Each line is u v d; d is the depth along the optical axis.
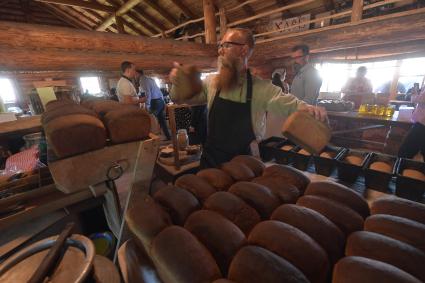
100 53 2.75
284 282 0.40
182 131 1.99
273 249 0.48
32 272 0.63
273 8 4.34
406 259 0.44
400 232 0.51
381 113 2.57
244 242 0.53
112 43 2.80
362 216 0.63
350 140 3.60
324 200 0.62
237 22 3.77
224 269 0.50
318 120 0.70
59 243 0.68
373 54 3.93
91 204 1.26
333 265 0.50
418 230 0.50
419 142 2.13
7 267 0.64
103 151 0.83
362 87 3.47
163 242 0.52
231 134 1.20
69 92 2.76
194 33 5.72
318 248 0.48
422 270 0.42
